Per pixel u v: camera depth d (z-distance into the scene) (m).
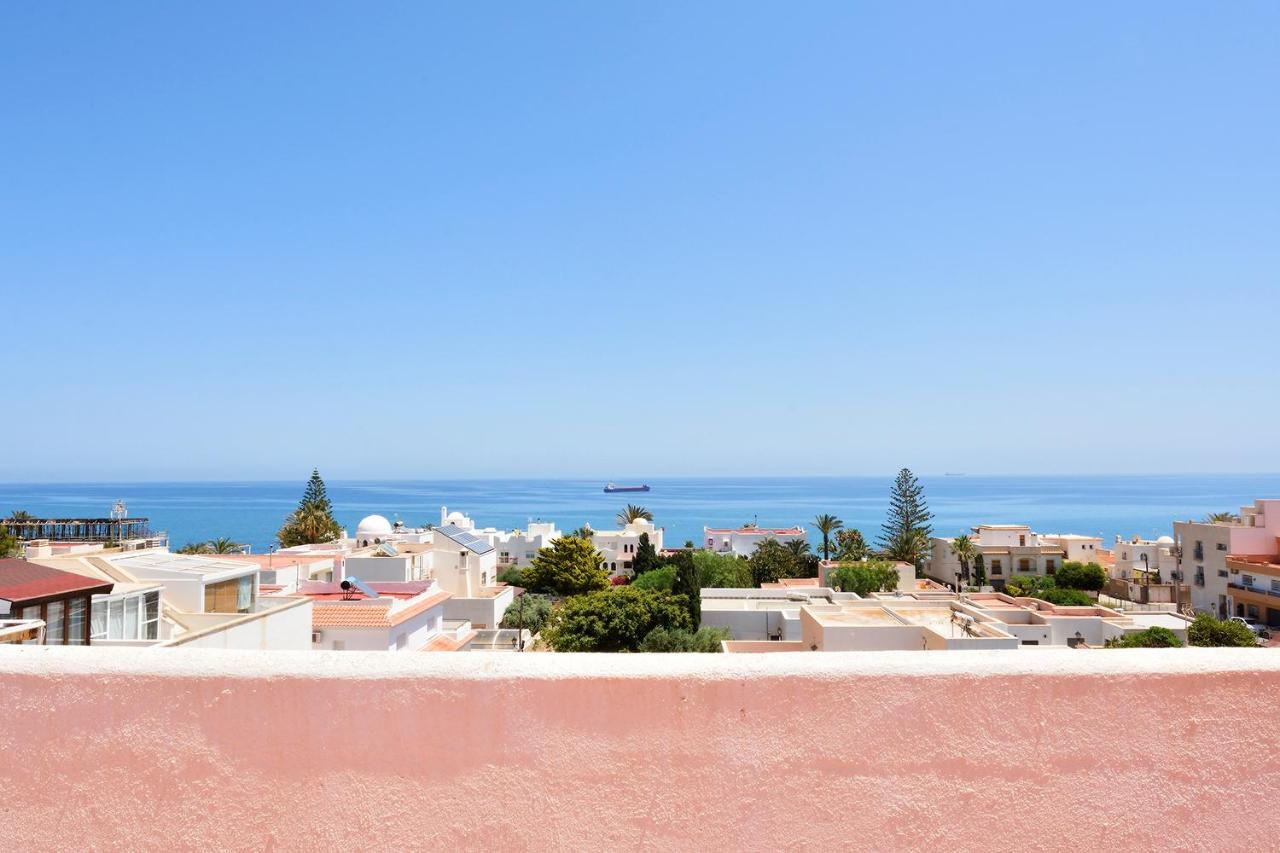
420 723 2.02
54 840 2.03
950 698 2.04
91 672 2.07
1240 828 2.02
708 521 190.25
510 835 2.00
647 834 2.00
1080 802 2.02
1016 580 66.94
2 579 9.39
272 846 2.01
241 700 2.04
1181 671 2.05
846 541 76.69
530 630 41.28
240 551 74.06
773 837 2.01
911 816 2.01
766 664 2.07
